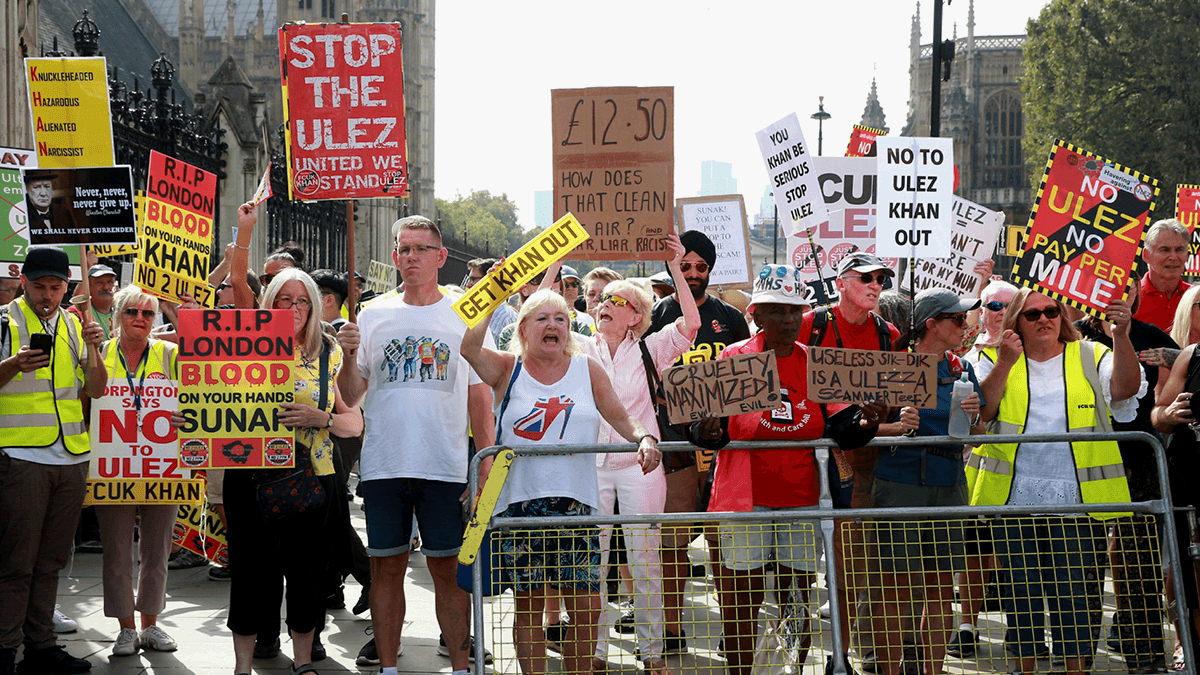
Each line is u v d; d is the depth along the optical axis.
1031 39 107.06
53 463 11.12
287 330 10.83
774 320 9.93
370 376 10.54
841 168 17.73
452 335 10.56
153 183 12.83
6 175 13.58
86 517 18.03
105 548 12.11
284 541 10.98
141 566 12.38
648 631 11.36
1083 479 10.16
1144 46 96.88
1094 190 10.77
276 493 10.75
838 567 10.41
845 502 10.40
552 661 11.70
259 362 10.78
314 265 44.75
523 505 9.73
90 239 12.41
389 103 13.52
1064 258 10.74
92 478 11.88
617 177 11.80
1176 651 11.88
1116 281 10.56
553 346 9.77
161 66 28.98
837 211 17.72
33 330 11.25
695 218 20.02
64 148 12.77
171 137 28.80
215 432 10.68
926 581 10.41
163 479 12.03
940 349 10.65
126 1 128.38
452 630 10.62
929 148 12.23
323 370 11.23
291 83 13.48
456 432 10.52
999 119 187.50
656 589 11.57
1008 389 10.52
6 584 10.91
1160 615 10.23
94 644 12.52
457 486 10.50
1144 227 10.59
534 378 9.95
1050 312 10.29
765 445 9.73
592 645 9.62
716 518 9.55
